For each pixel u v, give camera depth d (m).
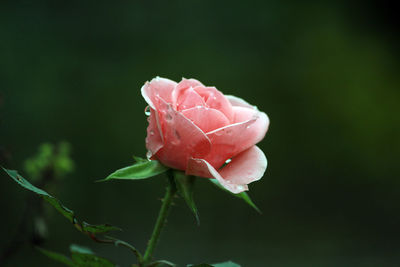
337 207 2.64
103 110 2.57
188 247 2.04
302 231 2.34
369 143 3.12
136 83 2.77
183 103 0.73
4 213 1.72
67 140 2.37
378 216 2.58
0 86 2.40
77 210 2.13
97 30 2.89
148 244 0.73
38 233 0.84
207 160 0.72
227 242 2.15
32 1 2.76
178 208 2.21
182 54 3.04
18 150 2.16
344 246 2.18
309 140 3.04
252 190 2.58
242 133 0.73
